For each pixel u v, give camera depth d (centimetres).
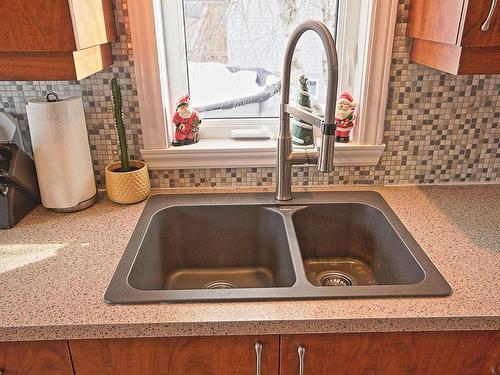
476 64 99
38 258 102
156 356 88
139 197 129
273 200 131
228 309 85
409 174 141
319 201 130
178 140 137
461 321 84
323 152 107
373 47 124
